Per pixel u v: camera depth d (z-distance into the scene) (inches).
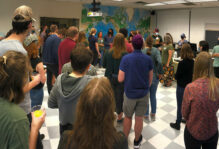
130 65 89.6
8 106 36.0
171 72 222.1
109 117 31.9
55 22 360.8
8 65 36.4
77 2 370.6
